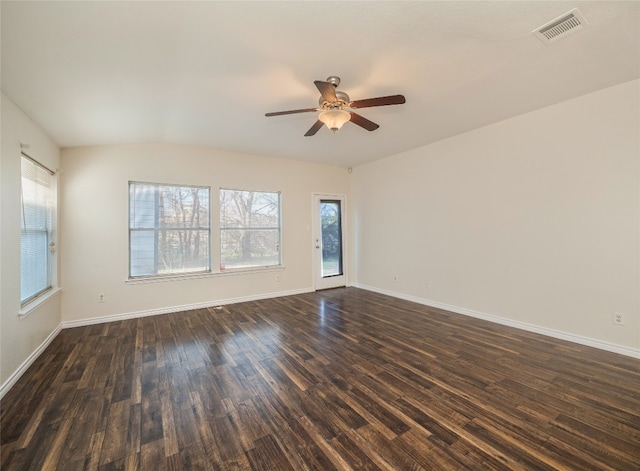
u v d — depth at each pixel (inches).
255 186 202.8
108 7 62.9
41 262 127.7
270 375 98.2
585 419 73.7
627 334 109.8
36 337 114.6
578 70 98.9
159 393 88.1
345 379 95.0
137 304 164.6
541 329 132.8
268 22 72.2
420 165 187.2
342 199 244.1
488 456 62.2
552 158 127.6
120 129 138.9
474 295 159.3
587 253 118.9
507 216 143.7
